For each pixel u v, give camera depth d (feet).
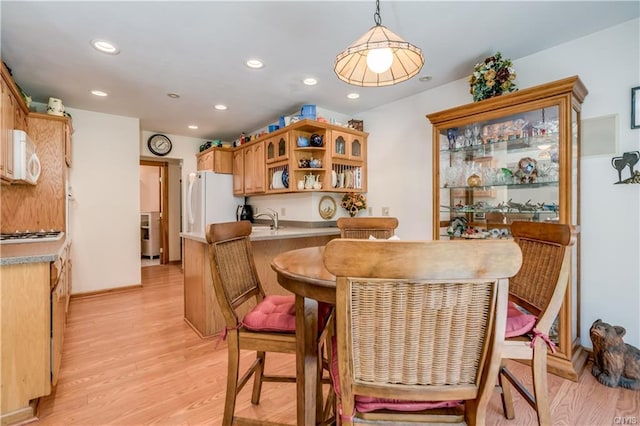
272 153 13.08
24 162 7.62
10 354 5.23
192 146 17.75
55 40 7.38
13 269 5.31
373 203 12.51
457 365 2.69
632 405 5.66
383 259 2.44
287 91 10.72
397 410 3.02
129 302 11.98
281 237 9.59
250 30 7.04
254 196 16.06
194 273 9.39
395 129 11.70
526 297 4.80
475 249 2.43
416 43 7.64
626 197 6.91
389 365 2.72
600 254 7.23
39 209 9.98
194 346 8.21
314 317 4.23
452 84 9.96
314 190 11.67
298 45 7.70
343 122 13.32
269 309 4.93
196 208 15.33
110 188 13.25
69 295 11.07
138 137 13.91
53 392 6.10
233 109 12.62
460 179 9.20
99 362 7.31
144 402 5.82
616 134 7.00
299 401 4.18
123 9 6.23
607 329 6.47
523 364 7.28
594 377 6.56
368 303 2.64
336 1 6.04
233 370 4.56
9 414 5.17
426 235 10.71
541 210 7.80
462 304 2.59
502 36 7.36
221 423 5.27
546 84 6.83
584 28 7.09
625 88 6.90
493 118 7.95
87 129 12.71
